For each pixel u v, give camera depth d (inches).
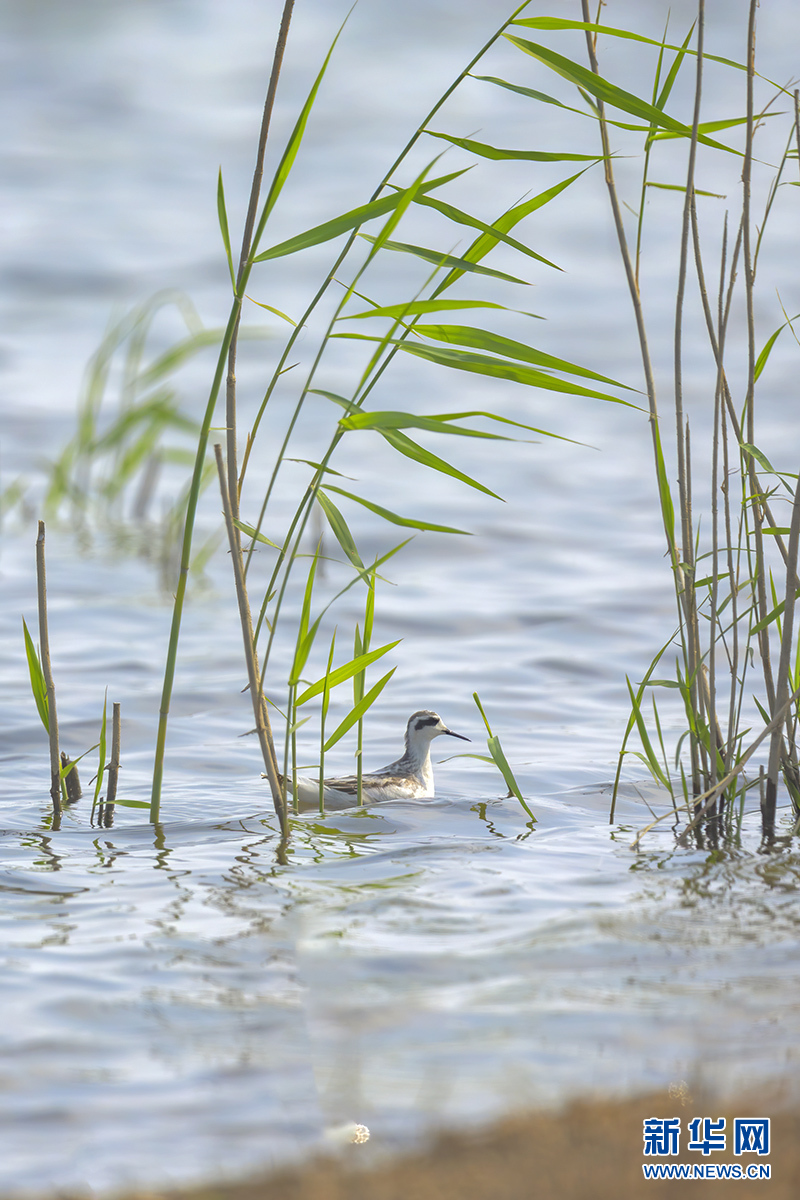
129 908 389.1
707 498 1039.6
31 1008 313.9
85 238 1790.1
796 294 1578.5
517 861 438.9
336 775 573.3
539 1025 299.0
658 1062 278.5
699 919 370.6
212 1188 235.6
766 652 482.3
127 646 757.9
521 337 1472.7
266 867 434.9
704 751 479.8
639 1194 226.7
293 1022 305.4
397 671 722.2
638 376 1348.4
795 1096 260.5
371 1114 260.7
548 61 424.2
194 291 1622.8
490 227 427.5
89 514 1077.8
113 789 506.3
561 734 626.2
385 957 343.9
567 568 904.9
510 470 1146.0
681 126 446.0
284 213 1855.3
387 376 1391.5
